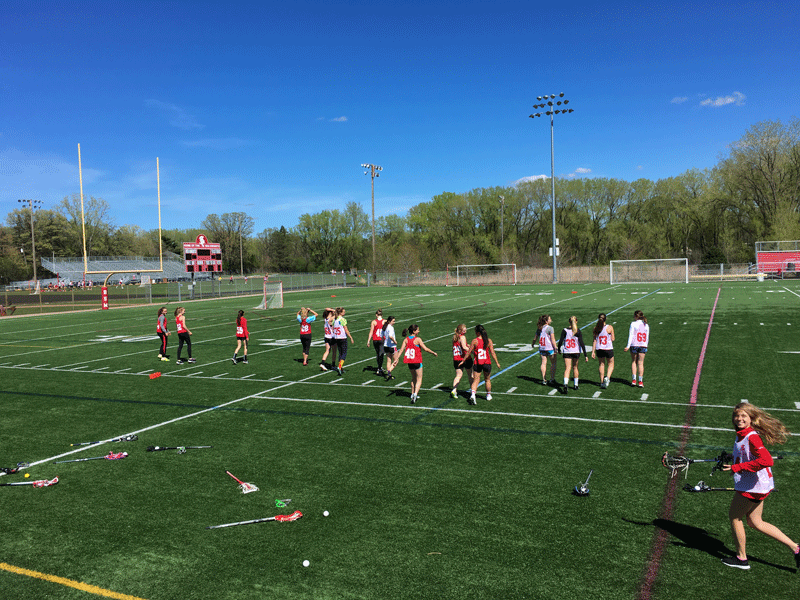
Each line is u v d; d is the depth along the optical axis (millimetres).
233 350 19469
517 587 4820
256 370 15688
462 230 94438
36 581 5117
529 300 38188
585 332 21422
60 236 102438
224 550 5609
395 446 8820
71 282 82688
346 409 11234
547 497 6723
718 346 17219
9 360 18531
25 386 14148
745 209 69625
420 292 53500
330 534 5898
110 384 14188
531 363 15836
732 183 68688
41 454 8859
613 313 27844
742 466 4941
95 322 31422
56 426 10414
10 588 5000
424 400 11867
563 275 69625
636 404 11039
